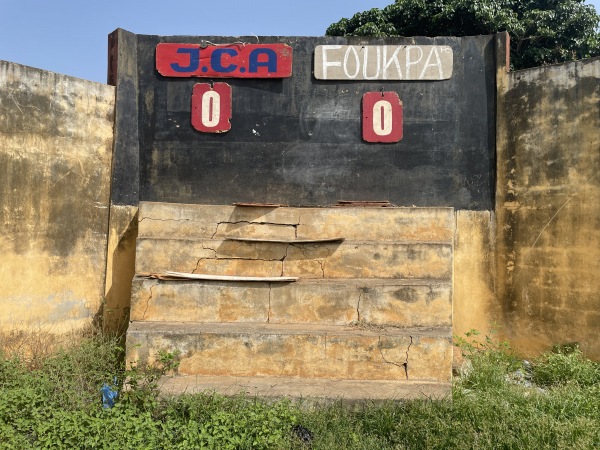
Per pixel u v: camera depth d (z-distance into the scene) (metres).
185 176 6.76
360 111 6.79
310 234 6.11
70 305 6.20
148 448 3.84
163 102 6.77
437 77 6.71
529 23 11.39
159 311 5.52
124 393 4.52
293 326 5.39
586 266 5.91
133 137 6.70
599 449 3.84
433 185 6.71
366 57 6.76
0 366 4.93
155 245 5.86
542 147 6.26
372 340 5.11
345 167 6.79
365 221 6.11
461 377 5.33
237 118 6.80
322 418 4.36
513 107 6.50
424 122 6.74
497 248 6.54
